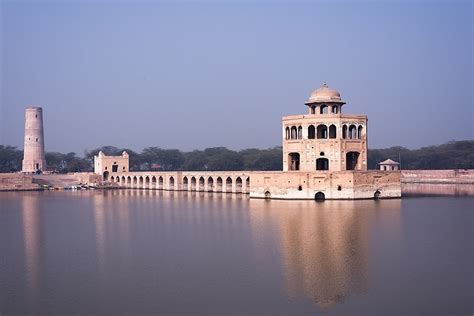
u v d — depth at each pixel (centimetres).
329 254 4222
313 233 5191
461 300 3102
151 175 14712
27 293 3328
